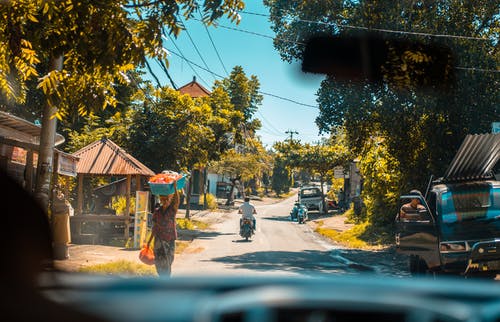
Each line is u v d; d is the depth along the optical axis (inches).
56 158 547.5
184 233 921.5
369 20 644.1
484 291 43.5
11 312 36.9
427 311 35.1
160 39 323.9
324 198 1875.0
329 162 1812.3
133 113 940.6
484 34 681.6
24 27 344.2
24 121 503.5
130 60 325.1
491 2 639.8
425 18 641.0
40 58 414.6
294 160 1851.6
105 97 345.4
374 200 962.1
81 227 687.1
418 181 716.0
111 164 693.3
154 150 895.1
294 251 698.8
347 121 692.7
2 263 55.5
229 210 2004.2
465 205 401.1
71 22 320.2
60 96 330.6
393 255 660.7
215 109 1125.7
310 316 34.5
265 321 34.2
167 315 32.9
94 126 1004.6
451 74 631.2
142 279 44.6
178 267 495.2
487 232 392.5
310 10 690.2
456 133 663.8
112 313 34.0
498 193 406.3
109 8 314.5
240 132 1152.2
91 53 325.7
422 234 411.2
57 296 38.8
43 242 65.3
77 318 34.9
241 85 1918.1
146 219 628.7
